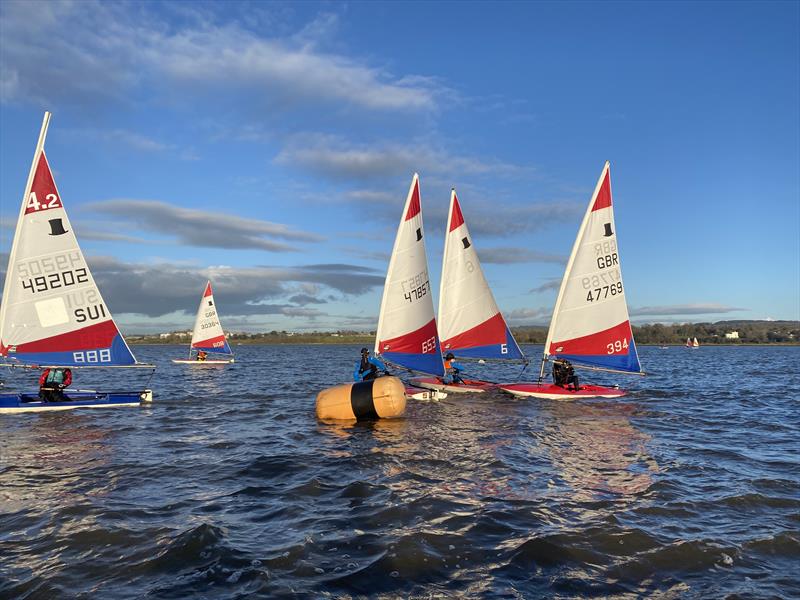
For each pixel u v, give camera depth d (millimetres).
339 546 6445
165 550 6312
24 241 17594
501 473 9875
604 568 5875
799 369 47719
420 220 20188
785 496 8484
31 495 8500
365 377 18859
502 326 22031
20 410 17469
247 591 5297
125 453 11688
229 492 8734
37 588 5359
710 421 16266
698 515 7570
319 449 12039
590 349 20656
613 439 13180
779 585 5500
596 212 20328
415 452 11656
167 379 34938
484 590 5352
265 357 83938
